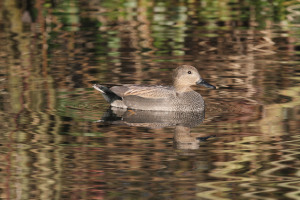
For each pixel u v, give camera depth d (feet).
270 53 59.06
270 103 45.37
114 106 46.09
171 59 57.21
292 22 70.18
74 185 30.40
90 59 57.21
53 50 60.03
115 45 61.93
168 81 51.01
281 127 39.37
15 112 42.68
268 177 31.22
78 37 64.80
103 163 33.22
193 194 29.25
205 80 51.44
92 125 40.45
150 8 76.33
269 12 73.97
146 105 46.14
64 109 43.98
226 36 65.26
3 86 49.08
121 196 29.04
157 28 68.39
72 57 57.72
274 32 66.44
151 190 29.71
